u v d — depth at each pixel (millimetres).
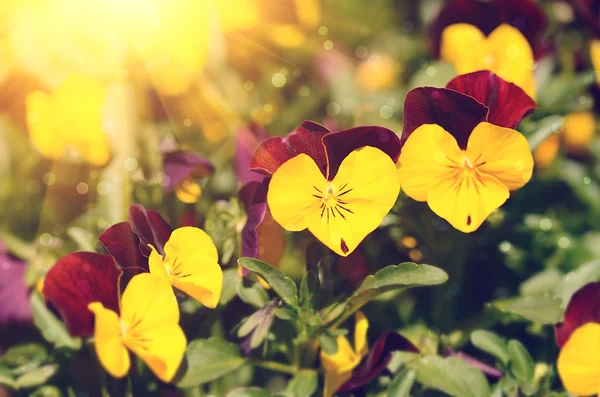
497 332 327
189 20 348
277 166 275
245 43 397
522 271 346
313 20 414
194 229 275
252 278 289
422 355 289
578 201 376
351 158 271
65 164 362
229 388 324
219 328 305
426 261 323
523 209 346
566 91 344
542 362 301
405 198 304
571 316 284
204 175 318
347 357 289
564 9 396
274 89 409
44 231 366
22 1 347
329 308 284
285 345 298
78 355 291
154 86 351
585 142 380
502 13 346
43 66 343
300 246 335
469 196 274
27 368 302
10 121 366
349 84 394
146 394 291
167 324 267
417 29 472
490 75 280
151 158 334
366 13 473
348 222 270
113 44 342
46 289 269
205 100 361
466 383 281
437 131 272
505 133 270
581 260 346
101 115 338
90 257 270
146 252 271
